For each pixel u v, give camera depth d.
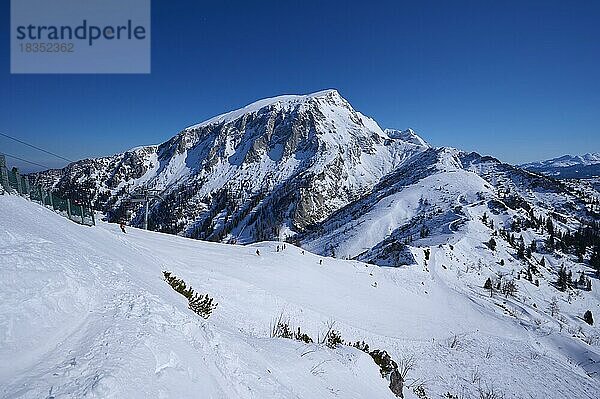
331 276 41.62
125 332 4.79
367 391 9.25
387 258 82.62
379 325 30.73
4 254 4.97
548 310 76.69
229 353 6.35
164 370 4.45
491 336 38.38
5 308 4.12
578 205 190.75
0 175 16.31
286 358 8.47
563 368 29.55
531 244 131.38
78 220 21.53
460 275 77.00
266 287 26.77
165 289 10.05
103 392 3.62
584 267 122.56
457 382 21.41
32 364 3.81
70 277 5.43
